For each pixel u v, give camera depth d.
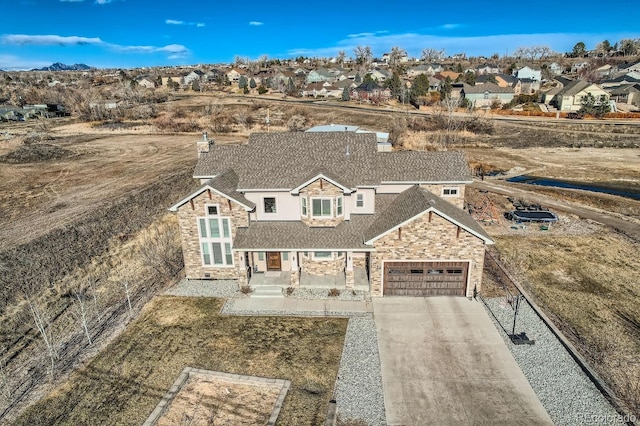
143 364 18.67
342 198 24.97
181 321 21.97
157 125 84.69
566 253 29.34
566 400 16.25
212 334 20.83
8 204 39.62
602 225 34.62
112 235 34.06
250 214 25.69
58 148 63.69
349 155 27.09
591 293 24.06
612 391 16.47
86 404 16.38
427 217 22.19
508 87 110.25
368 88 115.44
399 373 18.00
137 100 114.12
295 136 28.95
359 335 20.64
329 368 18.38
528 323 21.19
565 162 58.53
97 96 119.31
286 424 15.33
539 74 134.88
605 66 151.12
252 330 21.16
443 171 27.53
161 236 33.41
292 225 25.33
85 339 20.58
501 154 64.25
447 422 15.44
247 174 26.20
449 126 76.50
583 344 19.47
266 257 26.19
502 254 29.23
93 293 23.61
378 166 28.12
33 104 114.00
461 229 22.31
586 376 17.52
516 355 18.91
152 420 15.42
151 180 47.91
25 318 22.39
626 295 23.83
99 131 82.62
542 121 84.06
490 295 23.91
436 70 174.00
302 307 23.06
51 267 27.80
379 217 25.50
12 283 25.08
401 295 24.05
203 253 25.77
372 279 23.62
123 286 26.08
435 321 21.58
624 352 18.89
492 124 78.44
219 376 17.86
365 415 15.80
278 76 152.12
